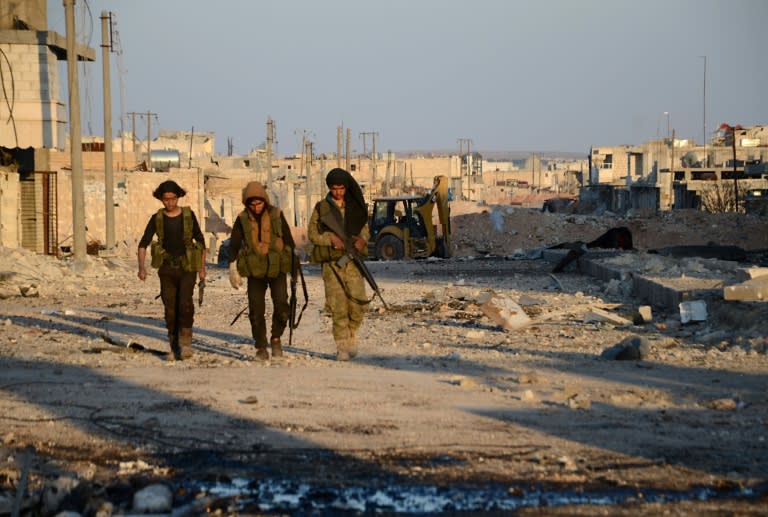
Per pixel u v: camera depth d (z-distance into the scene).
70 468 8.87
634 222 81.88
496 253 80.81
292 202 141.75
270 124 124.69
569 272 45.78
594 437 9.99
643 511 7.44
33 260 40.69
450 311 26.41
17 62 48.44
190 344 16.67
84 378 13.91
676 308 24.98
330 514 7.44
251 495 8.00
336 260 16.25
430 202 61.03
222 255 66.12
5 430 10.39
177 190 16.58
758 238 78.75
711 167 156.38
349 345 16.47
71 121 45.47
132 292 33.94
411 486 8.18
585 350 17.94
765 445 9.63
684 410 11.49
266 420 10.86
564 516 7.32
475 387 13.18
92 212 90.25
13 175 56.34
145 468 8.84
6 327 21.52
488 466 8.82
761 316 19.88
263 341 16.44
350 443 9.72
